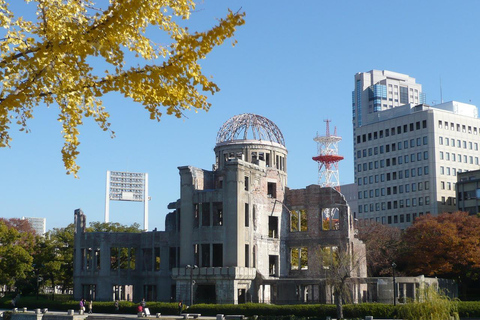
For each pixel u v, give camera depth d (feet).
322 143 491.72
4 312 250.37
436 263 304.91
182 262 278.05
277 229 310.86
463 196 478.18
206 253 294.25
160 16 52.65
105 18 49.39
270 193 314.96
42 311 263.90
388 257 337.72
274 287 287.69
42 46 48.24
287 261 313.12
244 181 281.54
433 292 157.89
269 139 330.13
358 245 309.22
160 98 51.80
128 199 632.38
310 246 306.76
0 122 51.60
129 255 317.22
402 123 549.13
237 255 269.44
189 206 281.95
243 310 239.71
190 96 52.75
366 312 220.02
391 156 553.23
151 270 317.22
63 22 49.08
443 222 322.34
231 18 51.49
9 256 326.24
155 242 314.96
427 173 522.47
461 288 336.90
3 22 49.83
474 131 548.72
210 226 275.80
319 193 310.04
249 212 282.77
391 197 547.90
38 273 352.28
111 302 271.08
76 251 319.88
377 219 556.51
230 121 336.49
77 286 315.99
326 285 259.39
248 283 274.77
